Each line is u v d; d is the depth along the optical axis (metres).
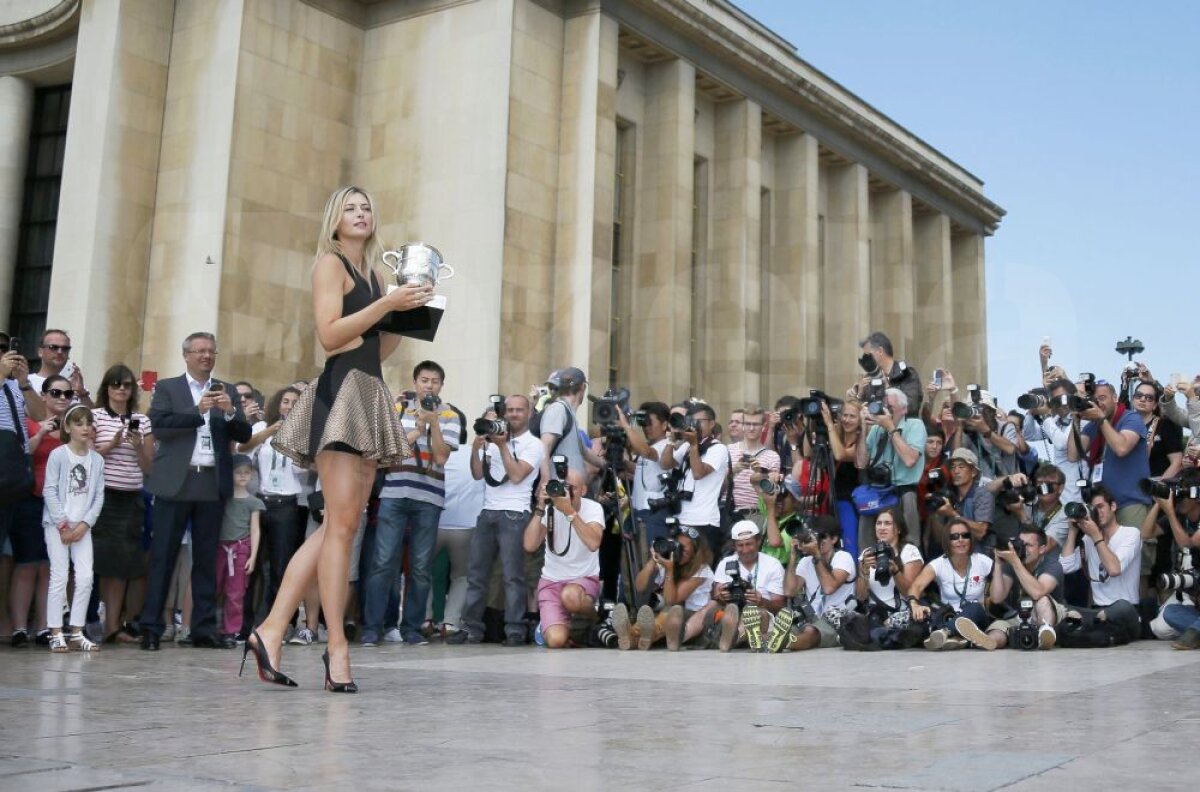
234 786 2.91
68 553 8.95
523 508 10.74
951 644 9.03
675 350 27.56
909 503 10.34
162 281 24.05
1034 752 3.50
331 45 26.38
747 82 30.91
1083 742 3.71
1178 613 9.53
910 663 7.66
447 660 8.00
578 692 5.46
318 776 3.08
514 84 25.30
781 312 30.08
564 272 25.88
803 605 9.88
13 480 8.56
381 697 5.15
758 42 31.00
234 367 23.05
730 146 30.92
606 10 26.88
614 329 27.77
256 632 5.67
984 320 23.08
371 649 9.47
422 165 25.97
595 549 10.06
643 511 11.20
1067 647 9.10
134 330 23.98
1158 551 10.45
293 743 3.68
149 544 10.72
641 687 5.75
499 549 10.84
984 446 11.20
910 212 33.91
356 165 26.81
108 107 24.08
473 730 4.04
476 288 24.64
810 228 32.25
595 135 26.23
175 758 3.36
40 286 28.08
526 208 25.36
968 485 10.33
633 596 10.48
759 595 9.48
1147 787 2.89
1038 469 10.68
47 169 28.69
